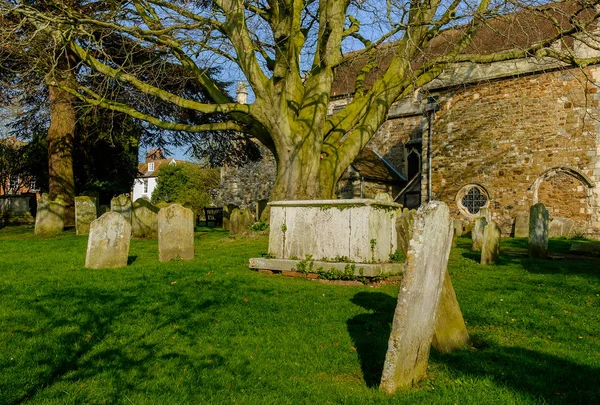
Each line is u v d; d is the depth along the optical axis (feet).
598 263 32.42
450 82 68.18
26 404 10.84
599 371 13.28
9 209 70.33
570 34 38.06
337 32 41.65
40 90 57.82
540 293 22.99
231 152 75.41
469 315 18.99
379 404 10.87
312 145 40.93
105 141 70.18
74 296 20.53
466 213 66.54
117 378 12.39
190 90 61.26
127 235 28.37
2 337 15.20
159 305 19.38
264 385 12.21
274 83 40.88
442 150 69.56
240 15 38.96
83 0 48.60
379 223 25.45
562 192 59.82
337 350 14.69
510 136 63.93
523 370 13.14
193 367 13.24
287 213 27.04
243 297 21.01
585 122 58.59
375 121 44.39
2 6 37.29
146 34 38.52
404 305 11.59
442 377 12.60
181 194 141.18
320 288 23.02
